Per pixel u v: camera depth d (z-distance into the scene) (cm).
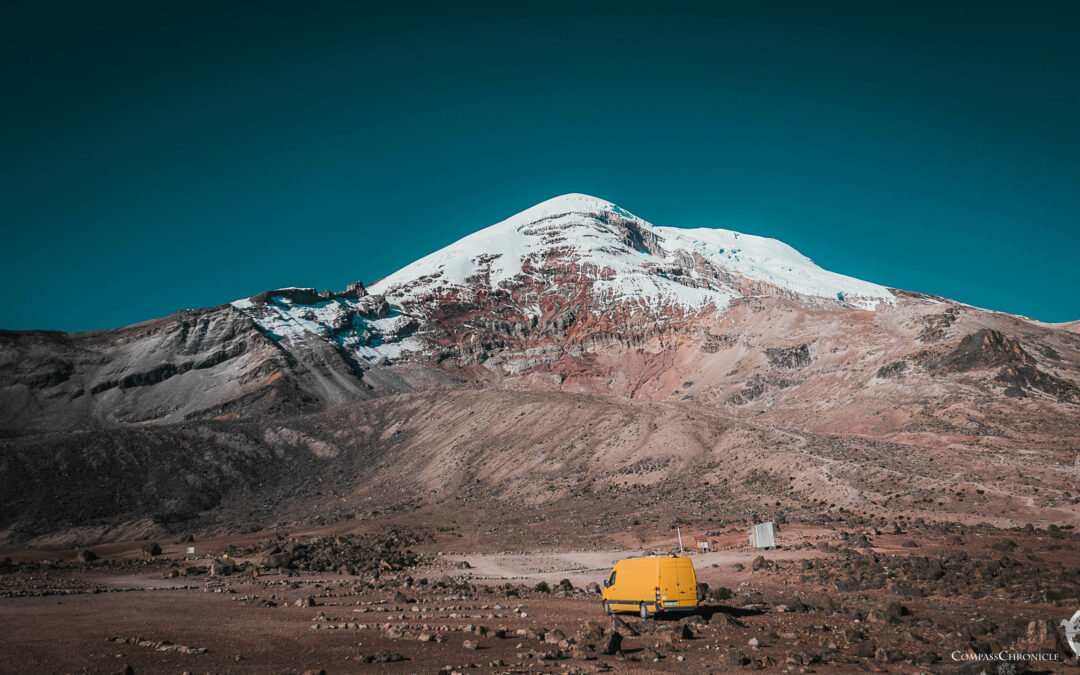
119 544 8875
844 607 3047
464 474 12150
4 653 2188
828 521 6819
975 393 13625
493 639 2403
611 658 2070
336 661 2055
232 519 11575
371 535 8206
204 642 2377
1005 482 7500
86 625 2778
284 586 4616
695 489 9219
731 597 3569
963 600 3167
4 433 17538
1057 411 12175
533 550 7138
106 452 13212
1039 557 4406
